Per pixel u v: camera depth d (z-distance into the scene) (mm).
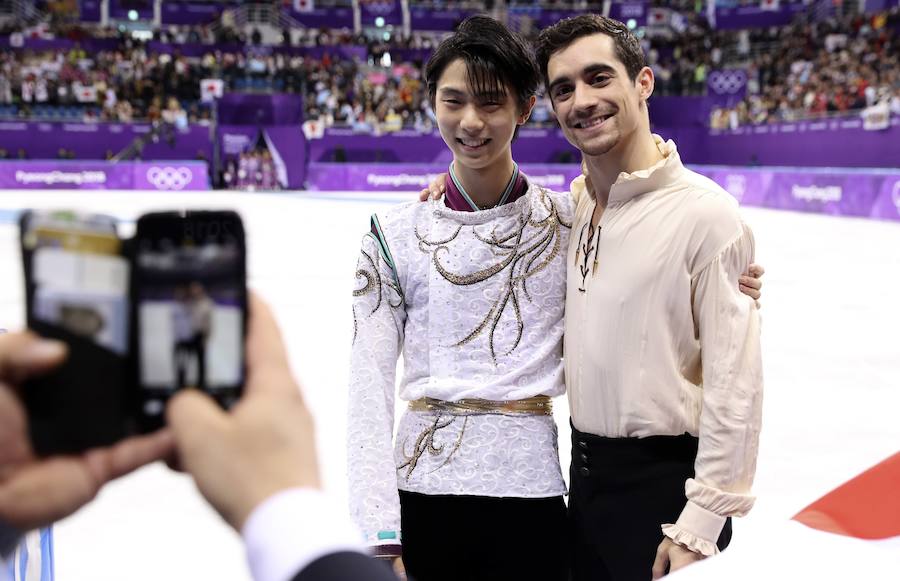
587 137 1700
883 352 5289
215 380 472
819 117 17891
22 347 441
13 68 21953
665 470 1711
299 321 5898
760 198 17234
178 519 2811
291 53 24156
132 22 27297
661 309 1674
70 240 464
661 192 1682
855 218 14344
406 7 27875
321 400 4113
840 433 3752
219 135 20969
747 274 1686
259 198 17875
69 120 20625
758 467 3322
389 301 1823
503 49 1660
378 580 425
